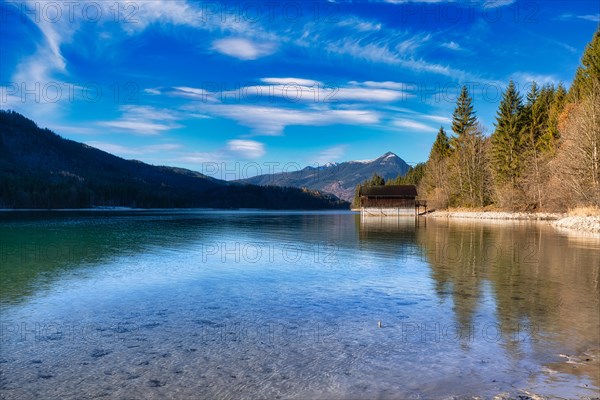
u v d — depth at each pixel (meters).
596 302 10.87
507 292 12.08
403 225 50.62
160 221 61.34
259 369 6.75
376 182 185.62
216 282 14.03
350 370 6.70
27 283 13.87
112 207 173.75
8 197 143.38
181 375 6.52
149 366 6.88
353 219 74.06
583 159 43.72
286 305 10.88
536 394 5.83
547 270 15.84
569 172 44.59
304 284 13.64
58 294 12.23
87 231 38.25
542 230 37.25
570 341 7.97
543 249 22.42
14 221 57.78
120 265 17.80
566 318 9.45
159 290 12.80
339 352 7.49
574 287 12.70
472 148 81.06
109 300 11.48
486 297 11.52
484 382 6.22
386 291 12.45
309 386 6.13
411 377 6.43
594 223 35.88
